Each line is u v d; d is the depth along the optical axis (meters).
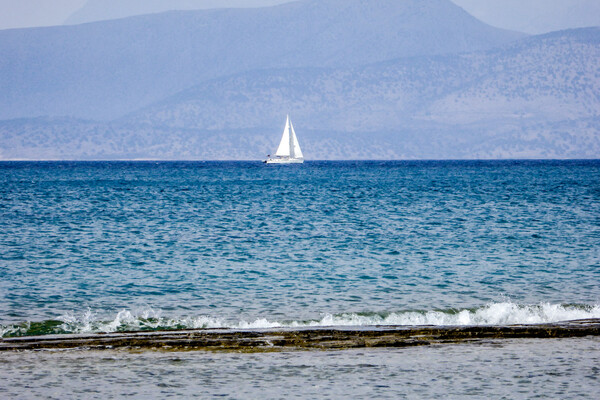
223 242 148.62
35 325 74.50
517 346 59.78
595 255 127.75
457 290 95.38
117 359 55.56
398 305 85.56
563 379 50.38
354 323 75.94
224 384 49.44
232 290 95.06
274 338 61.91
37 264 117.06
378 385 49.22
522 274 107.81
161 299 89.06
